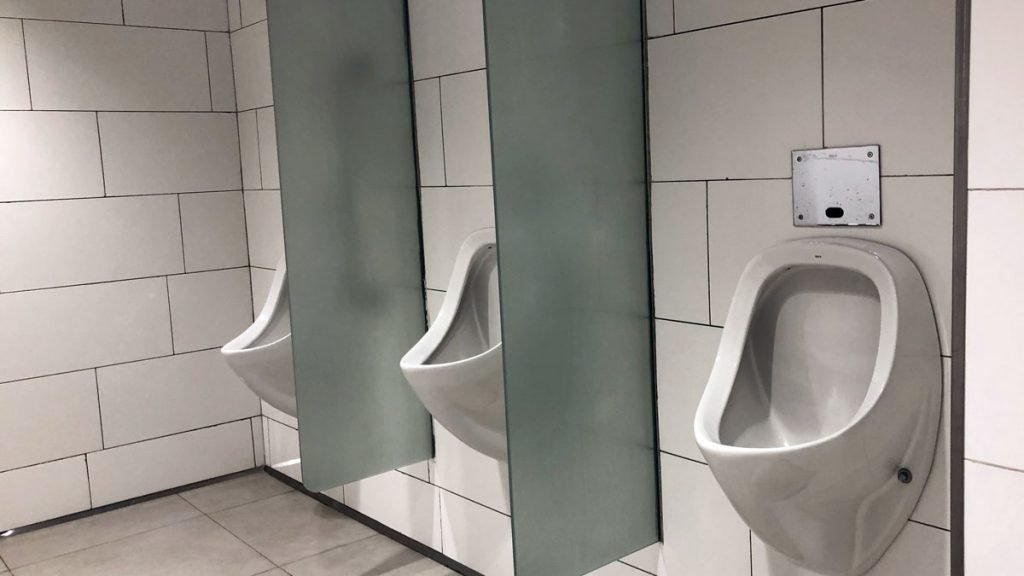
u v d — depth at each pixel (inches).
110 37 133.9
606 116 75.2
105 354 136.1
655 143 77.4
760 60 68.3
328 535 122.6
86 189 133.0
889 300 59.1
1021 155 45.1
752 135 69.7
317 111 99.6
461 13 96.3
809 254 64.5
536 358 71.6
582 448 75.5
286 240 98.0
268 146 138.8
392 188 105.6
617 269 77.2
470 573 106.7
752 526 62.7
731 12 69.9
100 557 119.5
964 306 48.9
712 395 66.3
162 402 141.8
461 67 97.3
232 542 122.3
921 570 63.1
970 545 49.9
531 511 71.7
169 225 140.9
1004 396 47.3
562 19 71.9
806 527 61.8
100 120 133.6
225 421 148.2
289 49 97.1
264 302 146.0
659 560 83.3
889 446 59.0
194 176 142.9
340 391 103.0
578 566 75.8
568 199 73.2
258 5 135.9
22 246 128.3
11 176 126.9
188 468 144.9
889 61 60.6
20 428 129.5
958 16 47.1
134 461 139.6
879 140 61.8
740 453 57.7
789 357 68.5
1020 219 45.5
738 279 72.4
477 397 87.5
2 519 128.6
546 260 71.9
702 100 73.0
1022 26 44.3
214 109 144.2
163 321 141.2
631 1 76.0
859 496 60.2
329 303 101.6
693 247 75.5
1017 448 47.0
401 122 105.7
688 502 79.5
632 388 79.2
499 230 68.5
